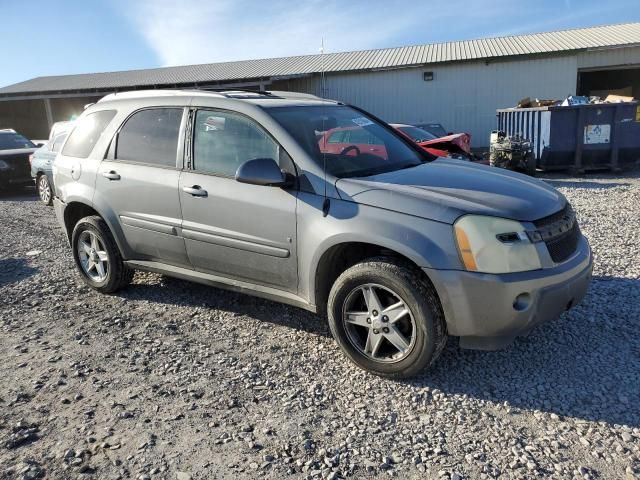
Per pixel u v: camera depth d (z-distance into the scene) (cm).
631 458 274
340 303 365
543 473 266
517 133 1575
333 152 401
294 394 342
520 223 329
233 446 291
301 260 380
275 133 396
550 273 331
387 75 2300
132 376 368
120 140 493
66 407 330
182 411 325
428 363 341
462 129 2269
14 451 288
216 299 509
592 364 367
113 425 311
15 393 347
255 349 406
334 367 377
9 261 665
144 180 462
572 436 294
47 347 417
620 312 442
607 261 571
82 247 536
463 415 317
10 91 2786
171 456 283
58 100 3033
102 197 495
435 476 266
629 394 329
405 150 466
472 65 2202
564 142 1366
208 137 433
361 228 348
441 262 327
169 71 2939
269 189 391
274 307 485
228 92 467
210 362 387
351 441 294
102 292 531
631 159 1380
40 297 529
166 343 420
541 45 2262
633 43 2009
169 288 542
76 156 526
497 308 322
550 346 394
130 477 268
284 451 286
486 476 265
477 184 376
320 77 2384
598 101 1454
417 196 347
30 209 1127
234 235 411
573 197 1020
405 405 329
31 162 1205
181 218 441
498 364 374
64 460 280
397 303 347
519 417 313
